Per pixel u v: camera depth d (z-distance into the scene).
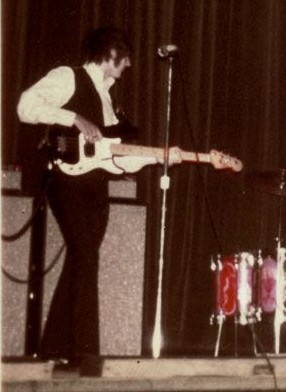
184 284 4.23
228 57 4.40
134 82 4.15
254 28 4.48
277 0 4.54
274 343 4.11
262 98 4.47
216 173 4.35
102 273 3.26
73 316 2.82
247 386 2.83
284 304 3.77
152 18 4.21
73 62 3.96
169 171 4.23
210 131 4.34
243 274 3.61
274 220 4.48
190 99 4.27
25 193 3.15
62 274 3.08
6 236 3.09
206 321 4.29
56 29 3.95
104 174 2.94
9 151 3.81
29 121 2.88
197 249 4.30
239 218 4.40
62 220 2.87
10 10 3.87
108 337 3.26
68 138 2.88
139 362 2.71
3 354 3.07
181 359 2.77
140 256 3.32
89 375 2.71
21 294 3.13
